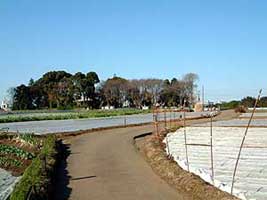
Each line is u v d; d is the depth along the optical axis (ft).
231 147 93.97
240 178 57.21
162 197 48.06
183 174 56.80
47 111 323.37
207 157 78.28
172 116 235.20
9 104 388.78
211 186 49.34
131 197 48.47
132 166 70.44
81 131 140.97
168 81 394.52
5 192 55.31
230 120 203.62
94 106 393.09
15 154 93.86
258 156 78.89
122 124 176.96
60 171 66.13
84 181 58.18
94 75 391.65
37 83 403.95
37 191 42.01
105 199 47.83
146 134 133.49
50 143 88.33
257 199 44.83
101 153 87.45
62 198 48.67
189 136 121.70
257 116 234.79
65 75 406.00
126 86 396.16
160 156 74.28
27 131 141.28
